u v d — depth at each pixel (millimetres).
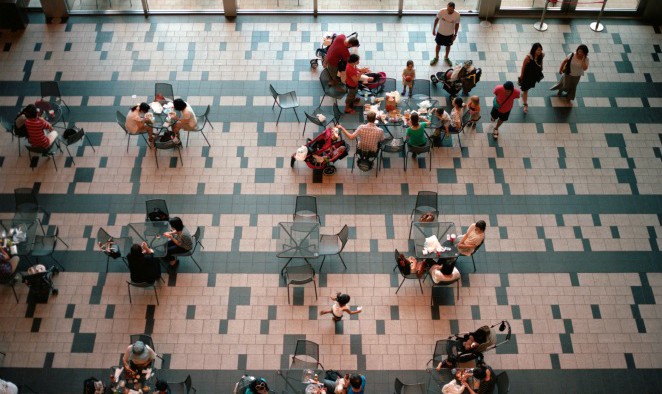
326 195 15633
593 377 13586
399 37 18203
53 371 13562
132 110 15602
